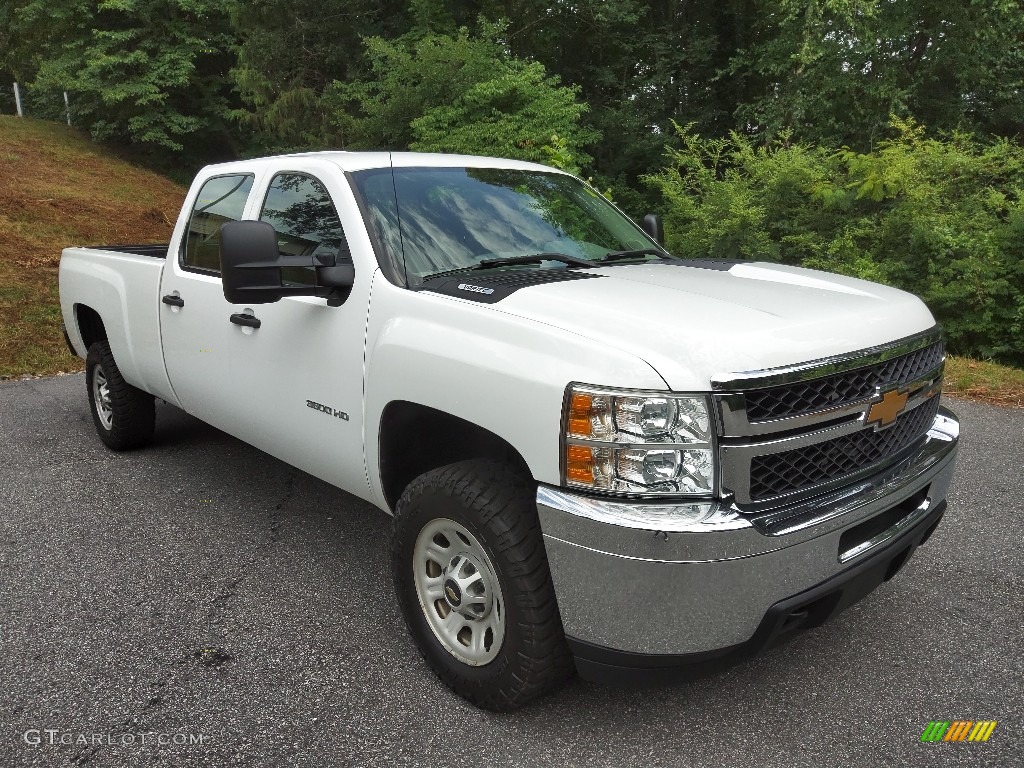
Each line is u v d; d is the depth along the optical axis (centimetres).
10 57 2728
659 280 314
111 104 2112
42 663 317
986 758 265
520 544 262
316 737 275
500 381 262
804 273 350
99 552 413
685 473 237
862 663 319
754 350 243
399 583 308
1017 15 1507
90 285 538
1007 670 313
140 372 496
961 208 970
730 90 1970
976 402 687
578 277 312
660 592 236
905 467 287
